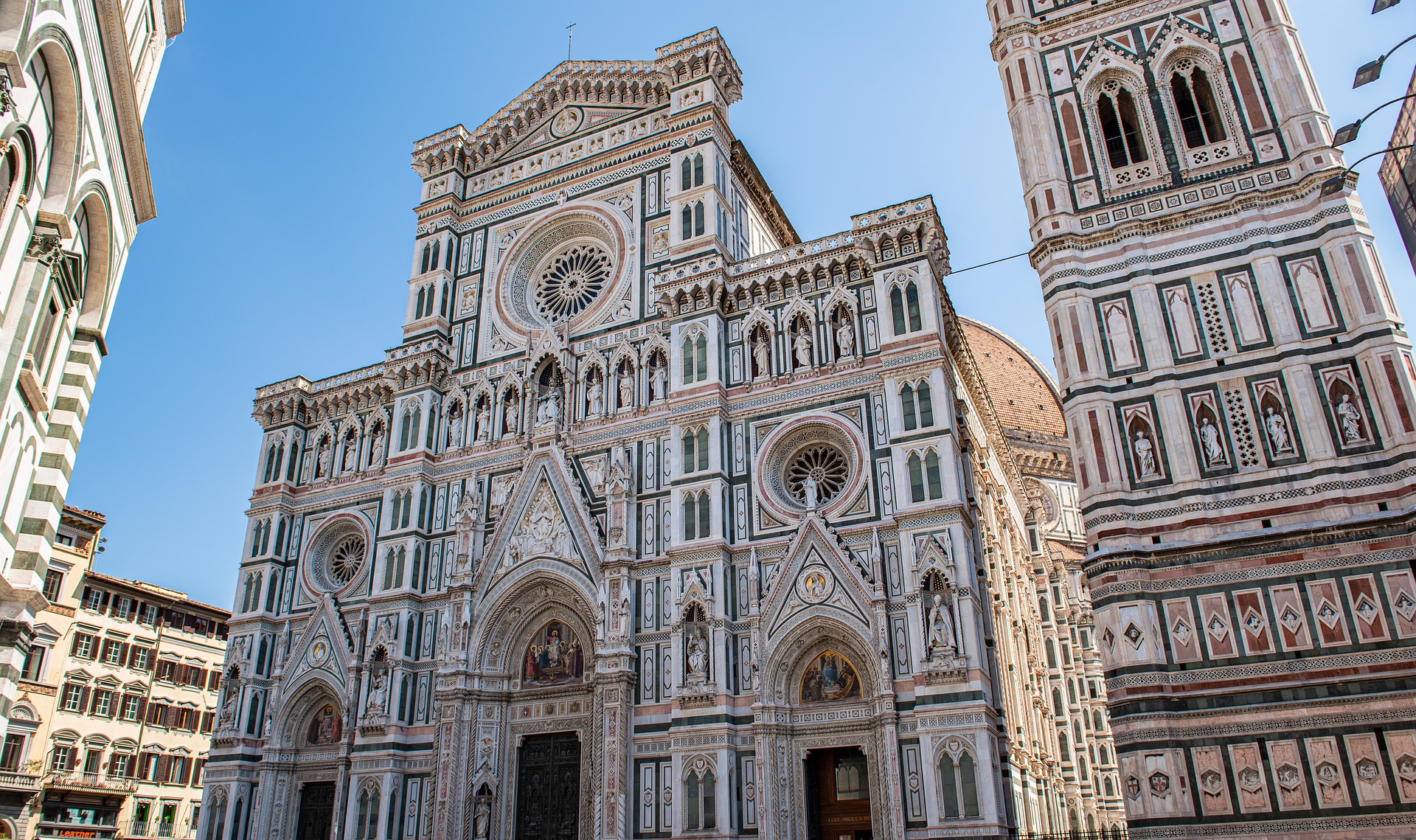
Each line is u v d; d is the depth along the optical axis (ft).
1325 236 132.77
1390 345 123.24
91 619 256.73
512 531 175.94
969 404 187.73
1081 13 160.56
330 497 201.98
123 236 105.29
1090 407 135.03
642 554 163.73
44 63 79.20
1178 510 126.82
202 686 286.66
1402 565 114.52
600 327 187.73
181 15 110.11
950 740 129.80
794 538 150.30
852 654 143.84
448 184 218.59
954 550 139.33
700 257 180.75
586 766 155.02
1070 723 249.34
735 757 142.72
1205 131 146.92
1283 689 114.73
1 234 75.72
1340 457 122.62
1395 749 108.27
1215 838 111.24
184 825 270.46
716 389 165.37
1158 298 138.82
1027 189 152.87
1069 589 284.82
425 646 176.55
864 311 162.30
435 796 160.15
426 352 196.85
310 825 178.09
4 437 83.05
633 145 201.16
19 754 226.79
